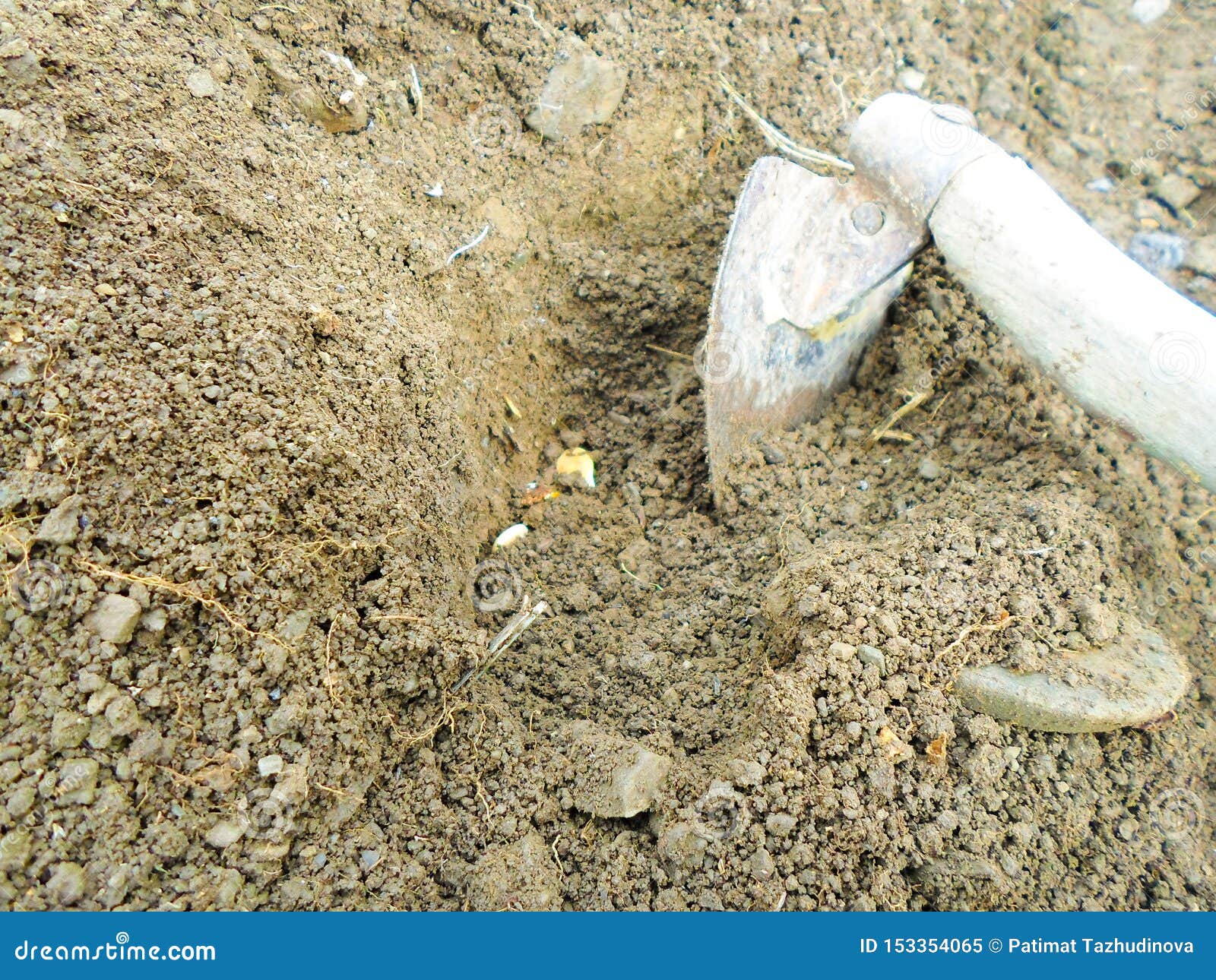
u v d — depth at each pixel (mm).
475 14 352
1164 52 417
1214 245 387
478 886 251
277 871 239
